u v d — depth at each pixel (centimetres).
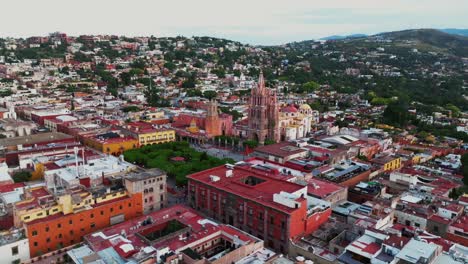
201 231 11050
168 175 19638
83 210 12412
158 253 9344
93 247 10069
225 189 14062
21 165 17638
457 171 19550
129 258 9531
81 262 9388
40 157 18238
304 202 12350
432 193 14988
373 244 10200
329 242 11231
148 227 11031
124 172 15462
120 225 11519
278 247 12462
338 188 14938
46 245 11644
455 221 12406
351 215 12662
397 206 13825
